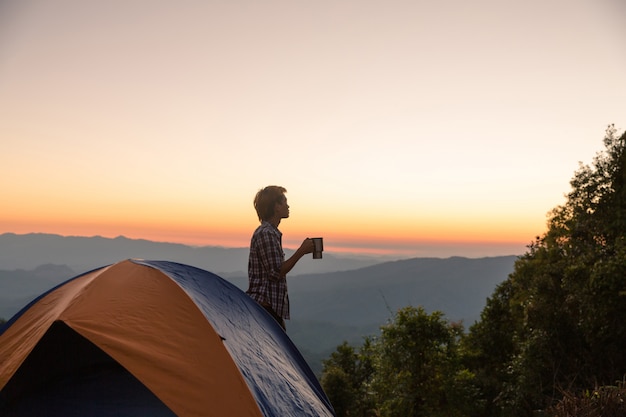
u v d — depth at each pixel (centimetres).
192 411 364
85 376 470
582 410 659
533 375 2155
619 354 2006
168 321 410
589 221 2975
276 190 532
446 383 2531
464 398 2509
